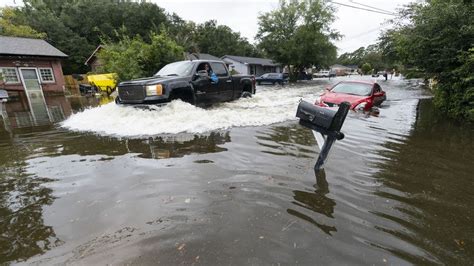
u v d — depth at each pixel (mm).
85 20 44125
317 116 3572
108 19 44812
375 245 2188
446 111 8852
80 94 20844
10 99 17594
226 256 2057
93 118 7238
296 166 3822
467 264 1996
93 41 43688
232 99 9594
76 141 5418
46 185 3420
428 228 2428
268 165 3861
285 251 2107
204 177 3479
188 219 2553
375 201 2877
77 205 2883
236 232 2342
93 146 5012
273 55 41469
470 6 7996
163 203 2854
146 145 4930
